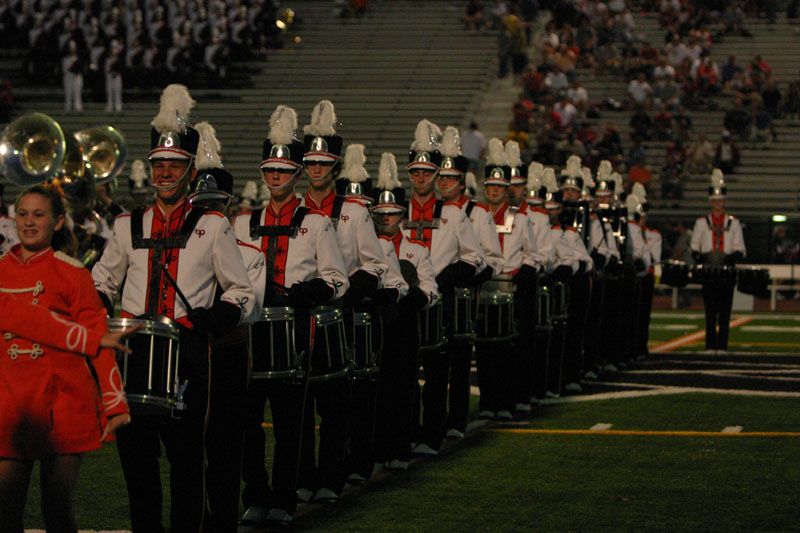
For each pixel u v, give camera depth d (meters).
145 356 7.34
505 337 14.54
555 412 15.59
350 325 10.32
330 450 10.15
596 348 19.39
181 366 7.82
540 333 16.19
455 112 42.22
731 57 44.47
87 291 7.09
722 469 11.62
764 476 11.28
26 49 46.81
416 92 43.41
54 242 7.38
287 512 9.39
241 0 46.12
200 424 7.91
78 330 6.80
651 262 23.06
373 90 43.59
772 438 13.45
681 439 13.37
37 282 7.00
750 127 42.41
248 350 8.46
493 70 45.25
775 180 41.00
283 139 9.56
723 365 21.62
